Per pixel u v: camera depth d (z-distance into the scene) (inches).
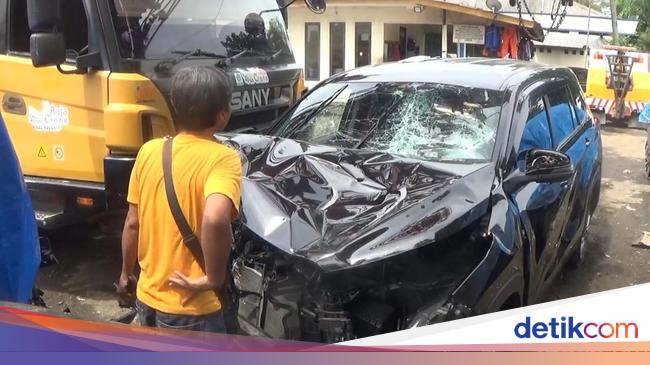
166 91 179.5
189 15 198.5
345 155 148.8
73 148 182.2
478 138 148.6
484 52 581.9
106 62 172.2
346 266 107.4
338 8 605.0
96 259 209.3
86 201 182.5
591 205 204.4
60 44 163.5
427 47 637.9
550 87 183.3
